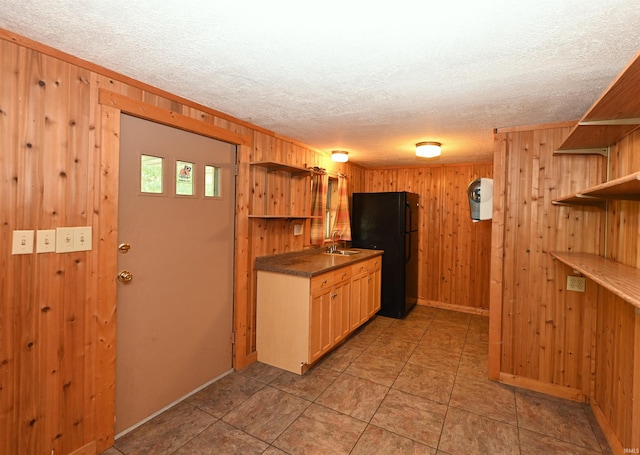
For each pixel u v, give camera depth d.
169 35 1.39
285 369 2.73
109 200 1.78
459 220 4.50
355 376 2.64
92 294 1.73
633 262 1.73
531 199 2.51
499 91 1.93
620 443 1.76
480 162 4.34
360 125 2.72
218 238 2.52
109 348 1.81
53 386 1.60
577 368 2.37
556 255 2.19
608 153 2.18
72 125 1.62
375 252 3.96
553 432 1.98
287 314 2.73
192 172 2.31
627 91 1.18
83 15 1.26
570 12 1.16
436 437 1.92
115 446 1.82
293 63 1.62
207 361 2.47
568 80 1.76
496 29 1.28
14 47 1.42
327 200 4.17
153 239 2.06
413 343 3.34
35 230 1.51
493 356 2.60
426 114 2.38
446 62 1.58
